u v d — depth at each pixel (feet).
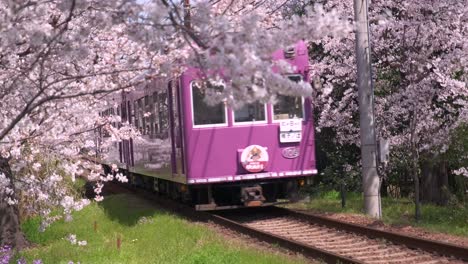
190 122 41.83
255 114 42.78
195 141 41.88
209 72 14.24
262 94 13.46
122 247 32.83
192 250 29.55
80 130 34.17
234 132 42.42
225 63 13.47
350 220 40.14
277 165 42.93
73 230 40.60
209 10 14.64
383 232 32.86
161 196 58.39
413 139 40.29
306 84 13.85
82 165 39.19
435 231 34.55
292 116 43.39
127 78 25.26
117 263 28.73
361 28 41.75
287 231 38.04
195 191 46.47
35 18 15.42
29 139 29.17
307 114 43.62
